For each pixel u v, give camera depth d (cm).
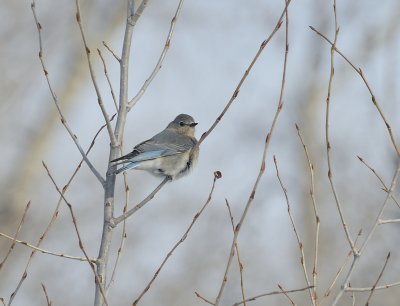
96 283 795
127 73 900
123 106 896
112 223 857
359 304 1566
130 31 902
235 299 1781
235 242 723
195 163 1210
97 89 870
